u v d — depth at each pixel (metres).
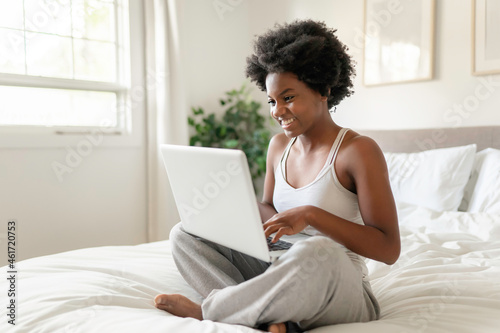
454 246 1.66
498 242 1.64
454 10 2.41
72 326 0.94
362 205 1.09
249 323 0.96
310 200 1.18
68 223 2.67
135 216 2.98
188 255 1.19
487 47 2.28
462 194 2.14
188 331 0.90
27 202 2.50
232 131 3.41
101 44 2.87
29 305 1.04
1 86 2.47
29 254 2.51
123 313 1.00
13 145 2.43
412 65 2.59
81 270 1.36
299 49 1.11
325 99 1.20
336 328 0.93
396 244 1.05
